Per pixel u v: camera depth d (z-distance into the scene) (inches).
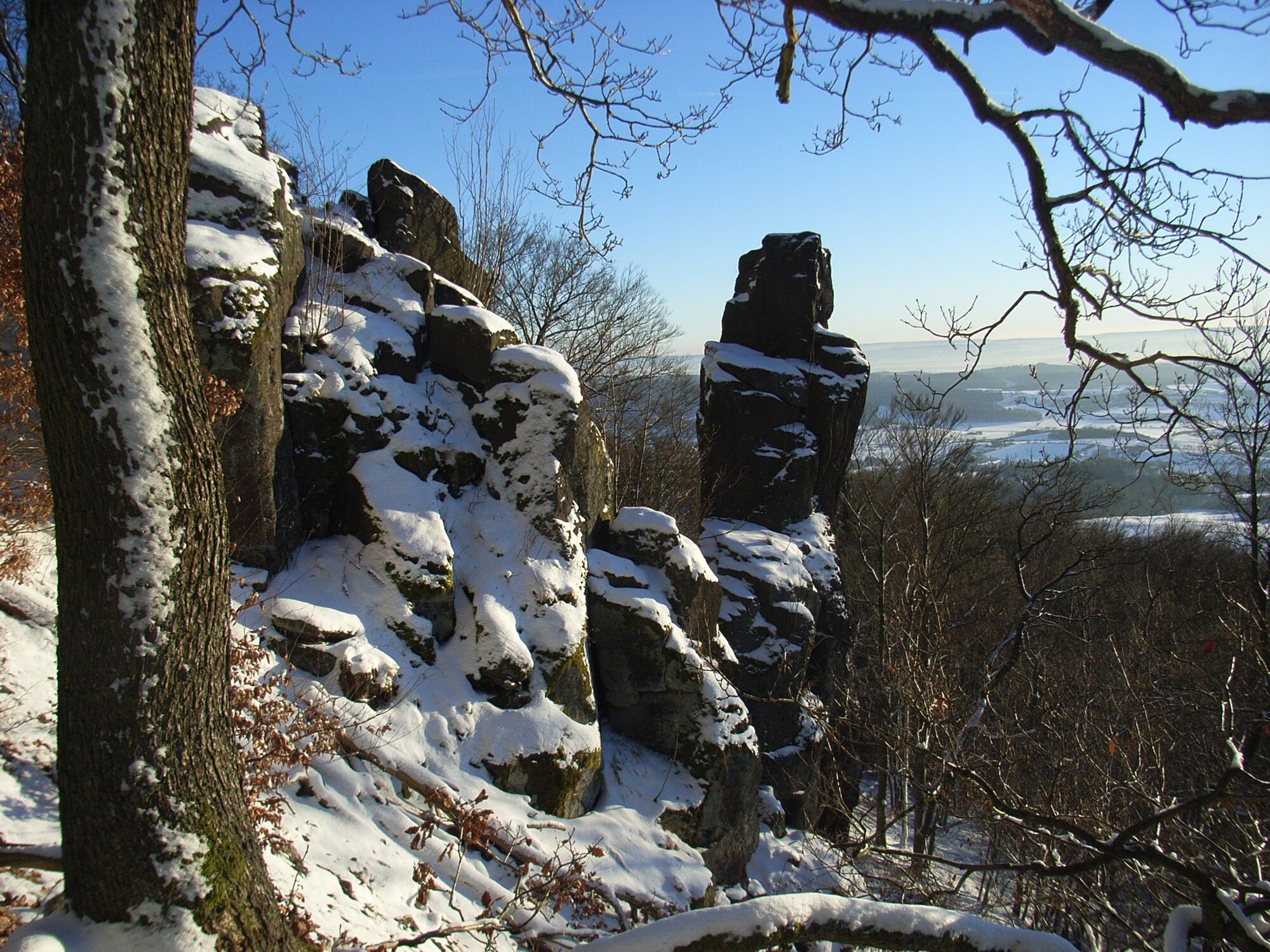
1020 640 383.6
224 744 114.0
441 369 374.9
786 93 119.1
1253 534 326.0
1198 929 158.2
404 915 213.0
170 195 103.2
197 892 106.1
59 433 100.0
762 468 565.0
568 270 890.1
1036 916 357.7
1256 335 260.8
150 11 97.5
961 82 113.5
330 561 312.7
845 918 135.9
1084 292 124.6
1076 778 399.5
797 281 587.2
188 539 105.9
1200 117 96.3
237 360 284.0
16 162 223.1
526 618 322.0
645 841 301.1
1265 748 335.3
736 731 363.6
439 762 275.0
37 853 136.0
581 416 371.2
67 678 103.8
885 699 512.1
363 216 430.0
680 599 389.7
